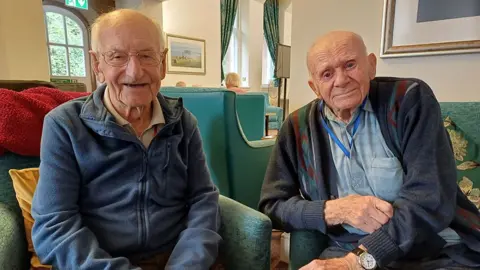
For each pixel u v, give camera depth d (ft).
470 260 2.81
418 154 2.89
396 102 3.06
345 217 2.98
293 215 3.23
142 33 2.96
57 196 2.75
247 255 3.08
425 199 2.72
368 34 5.77
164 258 3.20
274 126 15.92
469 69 4.87
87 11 17.56
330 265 2.73
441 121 2.97
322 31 6.33
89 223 2.98
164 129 3.23
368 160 3.17
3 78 9.45
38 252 2.67
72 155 2.91
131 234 3.00
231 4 25.63
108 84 3.02
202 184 3.48
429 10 5.00
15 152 3.37
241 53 27.32
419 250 2.91
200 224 3.10
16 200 3.32
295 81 6.88
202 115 4.88
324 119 3.45
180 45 19.99
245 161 5.10
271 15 29.71
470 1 4.64
